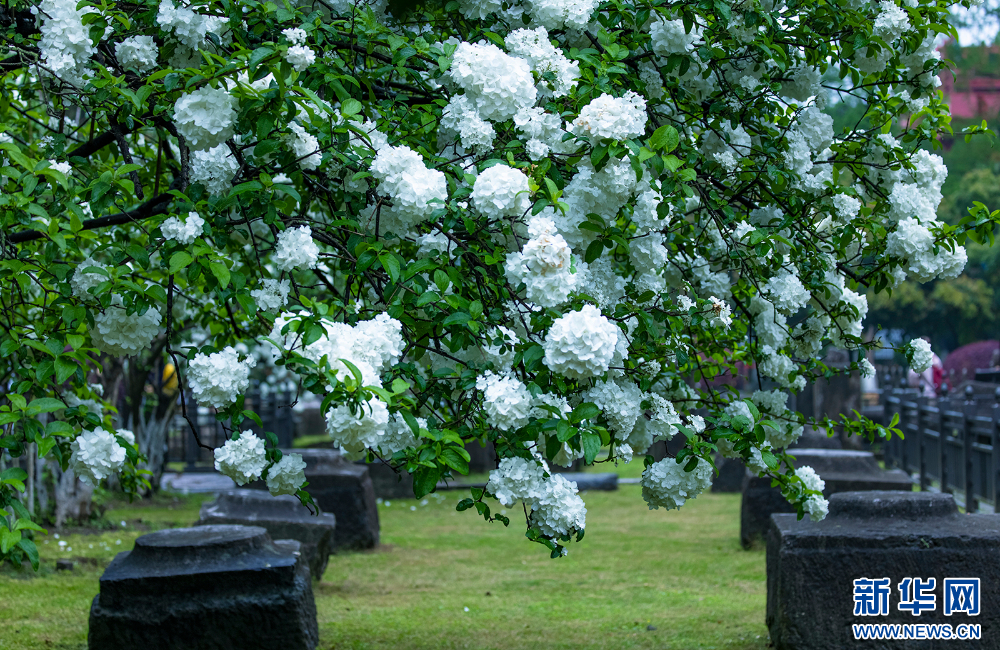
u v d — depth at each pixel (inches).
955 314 1123.9
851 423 142.9
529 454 95.0
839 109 621.9
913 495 182.5
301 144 103.2
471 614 212.8
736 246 135.0
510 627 200.2
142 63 108.7
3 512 81.0
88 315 99.2
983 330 1128.2
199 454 593.6
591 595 232.5
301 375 90.2
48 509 329.4
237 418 97.7
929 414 390.0
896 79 148.6
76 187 122.0
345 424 86.7
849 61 141.6
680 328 127.4
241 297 96.3
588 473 489.4
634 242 112.6
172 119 108.0
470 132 107.6
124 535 315.3
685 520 359.6
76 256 117.0
